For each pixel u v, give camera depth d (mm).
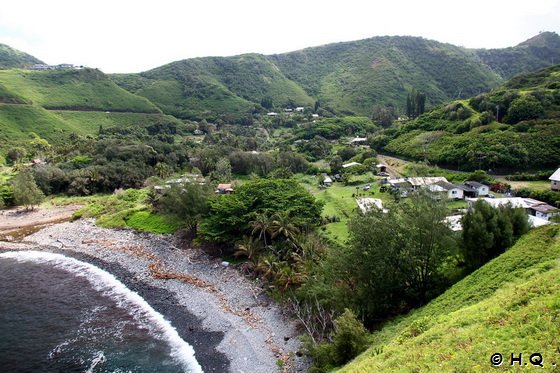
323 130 183250
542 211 65438
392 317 38750
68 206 107938
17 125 169000
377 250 38562
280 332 44406
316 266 49125
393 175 110375
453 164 107375
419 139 129875
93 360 40250
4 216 98688
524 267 32812
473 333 23062
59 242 80312
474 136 111750
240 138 182375
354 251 40031
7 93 187000
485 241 39562
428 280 40281
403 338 27984
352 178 108375
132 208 93562
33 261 70188
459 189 81188
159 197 89500
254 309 49844
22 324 47750
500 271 33875
